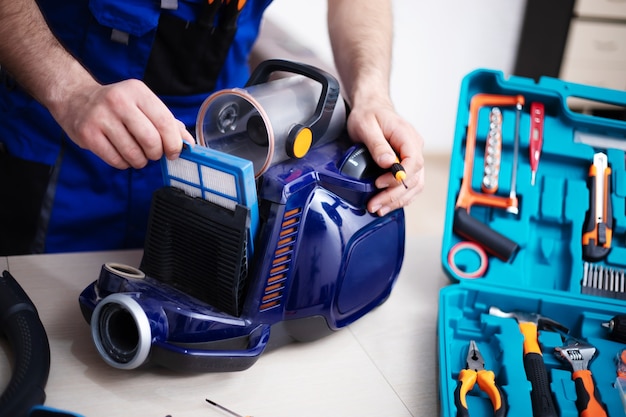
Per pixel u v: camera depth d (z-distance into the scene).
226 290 0.71
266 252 0.71
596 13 2.25
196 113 1.08
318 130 0.78
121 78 1.00
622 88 2.41
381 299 0.89
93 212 1.10
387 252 0.86
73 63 0.78
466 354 0.84
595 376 0.80
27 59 0.76
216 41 1.01
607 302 0.93
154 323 0.67
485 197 1.04
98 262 0.94
